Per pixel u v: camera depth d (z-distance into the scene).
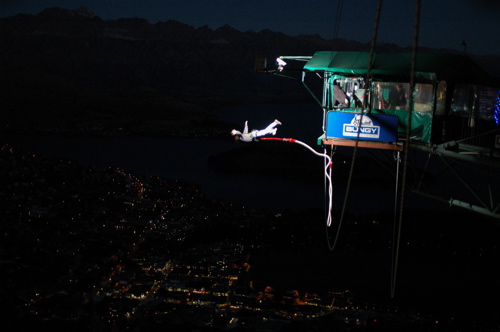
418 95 15.13
